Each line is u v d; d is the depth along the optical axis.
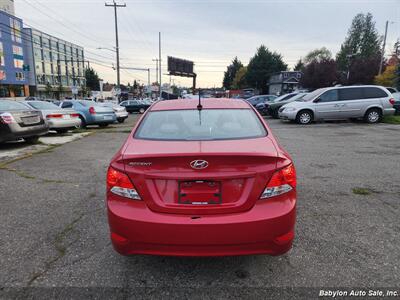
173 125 3.09
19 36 69.94
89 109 14.64
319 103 14.22
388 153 7.30
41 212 3.96
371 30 67.19
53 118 11.38
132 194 2.40
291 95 19.14
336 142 8.98
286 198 2.41
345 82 47.12
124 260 2.87
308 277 2.59
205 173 2.33
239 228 2.29
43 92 82.38
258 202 2.36
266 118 18.73
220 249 2.32
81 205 4.19
